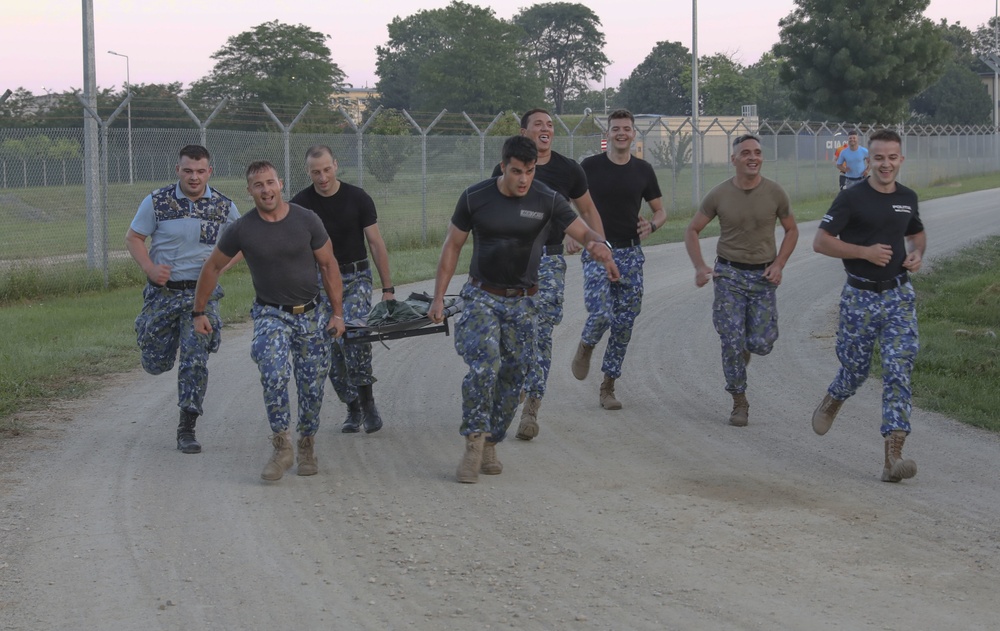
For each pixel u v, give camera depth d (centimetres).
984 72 9944
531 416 739
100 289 1545
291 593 470
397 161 2186
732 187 772
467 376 633
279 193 633
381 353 1048
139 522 562
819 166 3941
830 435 754
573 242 761
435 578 486
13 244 1552
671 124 5188
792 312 1295
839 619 441
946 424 783
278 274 637
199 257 711
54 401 852
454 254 642
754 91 9738
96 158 1560
